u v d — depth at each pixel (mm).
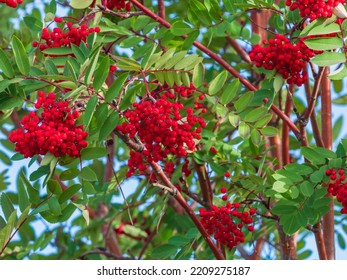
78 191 6016
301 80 6176
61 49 6137
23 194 5941
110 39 6574
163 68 6039
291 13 6207
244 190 6895
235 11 6641
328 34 5867
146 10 6773
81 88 5504
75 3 6371
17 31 7750
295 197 5871
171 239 7105
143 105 5578
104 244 8859
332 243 7031
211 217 6508
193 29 6652
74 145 5609
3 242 5668
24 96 5848
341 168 5953
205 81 7691
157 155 5781
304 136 6832
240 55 8172
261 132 6430
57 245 9016
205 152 7062
